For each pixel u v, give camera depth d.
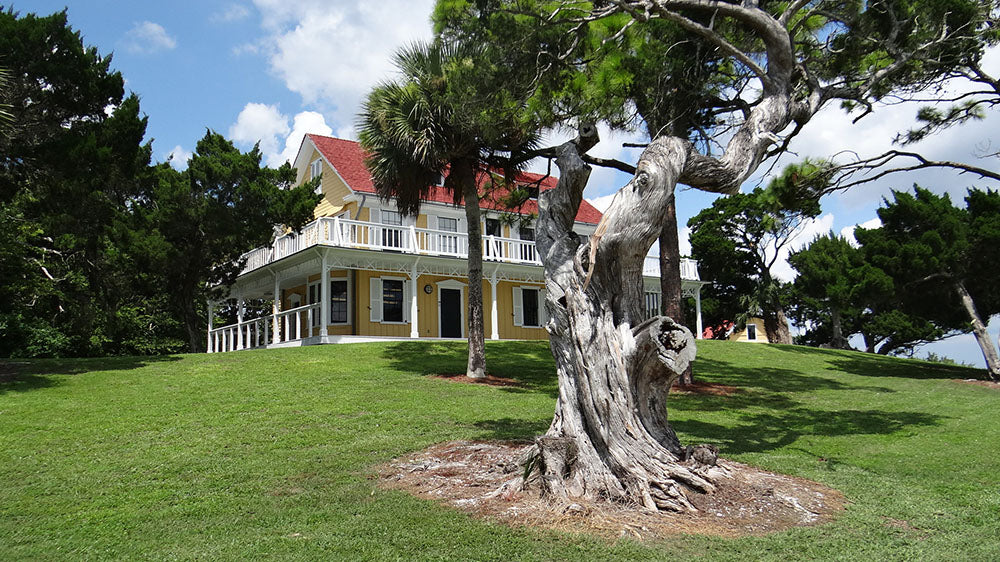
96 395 12.00
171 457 8.13
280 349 19.41
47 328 23.31
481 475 6.98
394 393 13.02
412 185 15.92
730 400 14.55
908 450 9.63
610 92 9.06
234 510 6.14
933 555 5.11
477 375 15.50
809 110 7.89
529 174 23.53
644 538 5.21
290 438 9.17
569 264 6.43
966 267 19.53
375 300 24.53
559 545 5.09
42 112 14.42
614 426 6.04
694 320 41.72
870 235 22.23
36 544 5.34
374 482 7.04
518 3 8.02
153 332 30.20
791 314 44.41
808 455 9.15
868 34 9.06
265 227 21.06
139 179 19.72
